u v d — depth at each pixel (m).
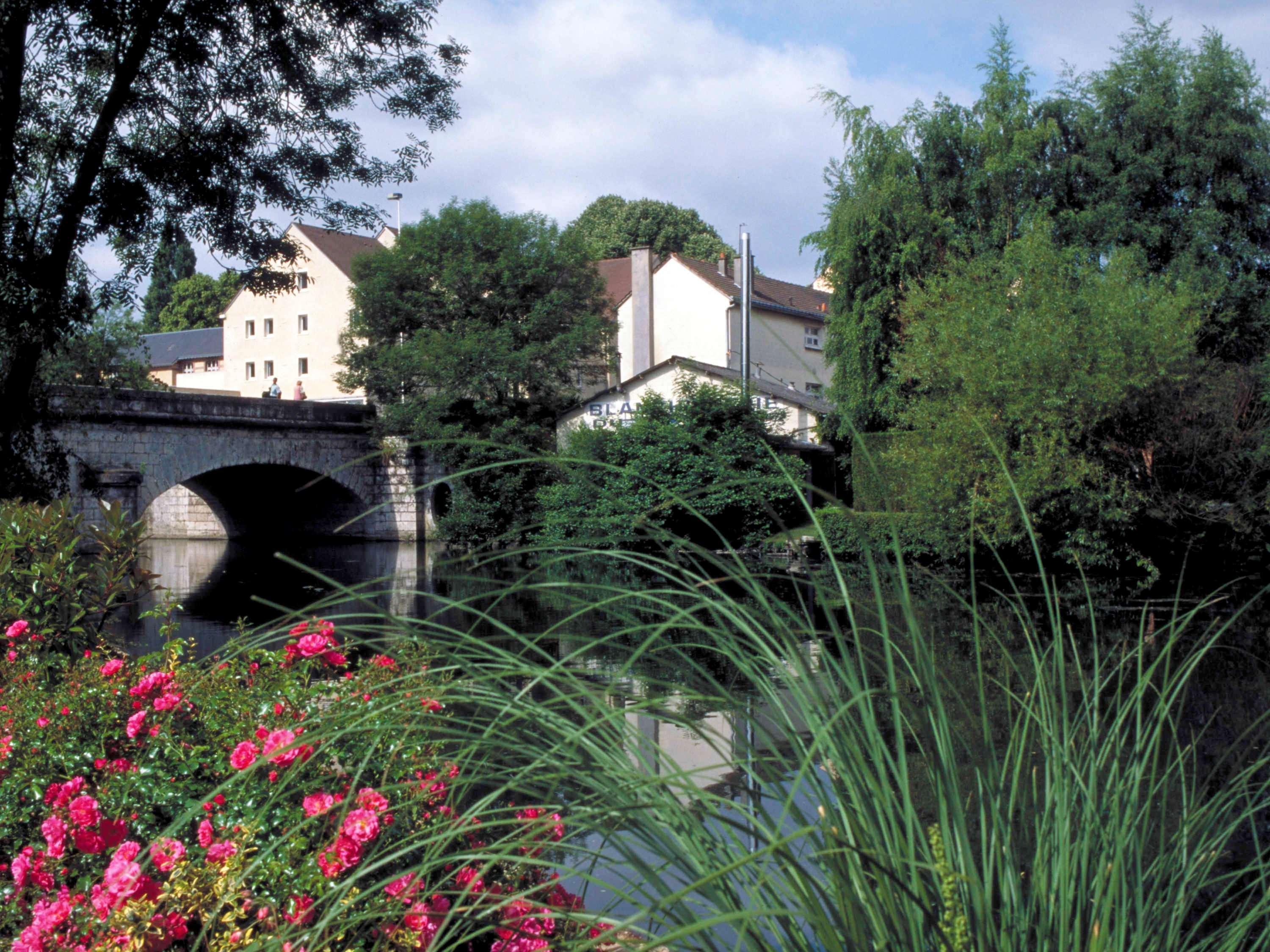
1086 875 1.49
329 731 1.78
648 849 1.50
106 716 2.79
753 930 1.36
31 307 11.45
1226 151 24.38
